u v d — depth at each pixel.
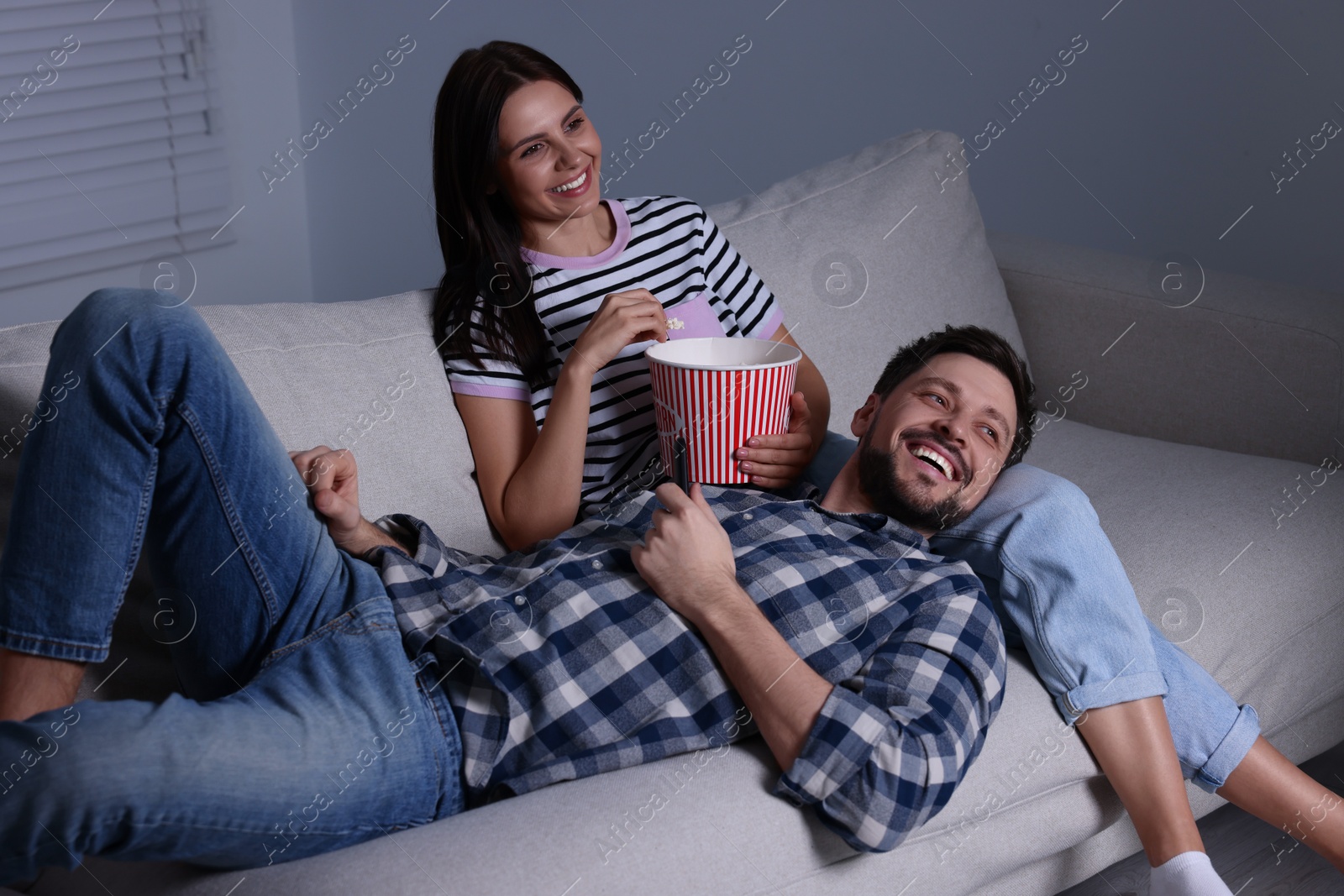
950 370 1.22
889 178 1.77
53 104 2.49
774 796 0.96
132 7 2.60
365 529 1.15
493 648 1.02
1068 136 2.55
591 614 1.05
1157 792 1.08
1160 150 2.43
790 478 1.28
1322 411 1.60
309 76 3.09
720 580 1.03
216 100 2.84
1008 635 1.19
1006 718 1.09
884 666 1.02
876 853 0.97
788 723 0.96
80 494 0.94
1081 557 1.13
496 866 0.85
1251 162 2.31
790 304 1.62
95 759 0.80
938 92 2.68
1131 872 1.42
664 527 1.06
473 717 1.01
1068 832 1.14
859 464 1.23
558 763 0.97
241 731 0.88
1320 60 2.18
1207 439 1.73
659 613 1.04
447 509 1.32
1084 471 1.56
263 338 1.24
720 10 2.89
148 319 0.96
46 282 2.61
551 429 1.30
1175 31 2.35
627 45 3.04
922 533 1.23
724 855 0.92
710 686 1.01
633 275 1.45
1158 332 1.75
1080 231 2.59
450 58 3.16
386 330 1.34
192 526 1.02
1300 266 2.29
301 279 3.29
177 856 0.84
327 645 1.01
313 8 3.01
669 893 0.88
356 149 3.21
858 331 1.66
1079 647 1.11
